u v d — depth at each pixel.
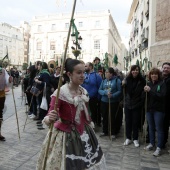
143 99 5.64
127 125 5.84
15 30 61.34
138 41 25.30
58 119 2.67
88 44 50.09
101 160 2.76
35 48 54.00
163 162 4.71
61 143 2.59
